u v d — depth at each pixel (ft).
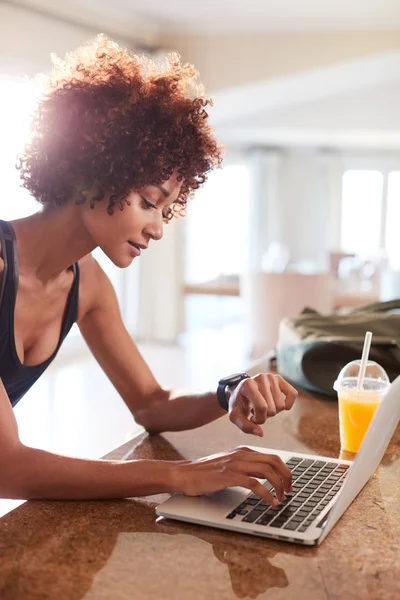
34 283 3.86
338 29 20.07
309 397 5.45
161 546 2.83
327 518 3.01
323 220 37.58
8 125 16.78
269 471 3.25
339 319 6.23
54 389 16.51
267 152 36.73
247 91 21.70
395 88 27.76
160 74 3.65
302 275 17.75
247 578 2.58
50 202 3.66
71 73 3.59
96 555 2.74
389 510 3.27
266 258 26.53
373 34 19.94
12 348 3.82
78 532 2.95
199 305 33.73
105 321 4.63
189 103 3.64
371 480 3.68
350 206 37.50
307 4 18.04
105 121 3.34
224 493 3.32
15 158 3.69
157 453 4.12
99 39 3.71
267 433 4.53
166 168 3.46
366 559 2.76
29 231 3.78
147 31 20.52
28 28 16.34
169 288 23.88
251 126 28.96
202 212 35.32
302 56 20.40
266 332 18.39
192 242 34.88
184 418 4.43
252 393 3.66
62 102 3.45
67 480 3.26
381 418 3.16
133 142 3.37
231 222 36.86
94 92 3.43
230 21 19.76
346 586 2.54
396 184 36.94
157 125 3.47
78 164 3.40
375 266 25.45
